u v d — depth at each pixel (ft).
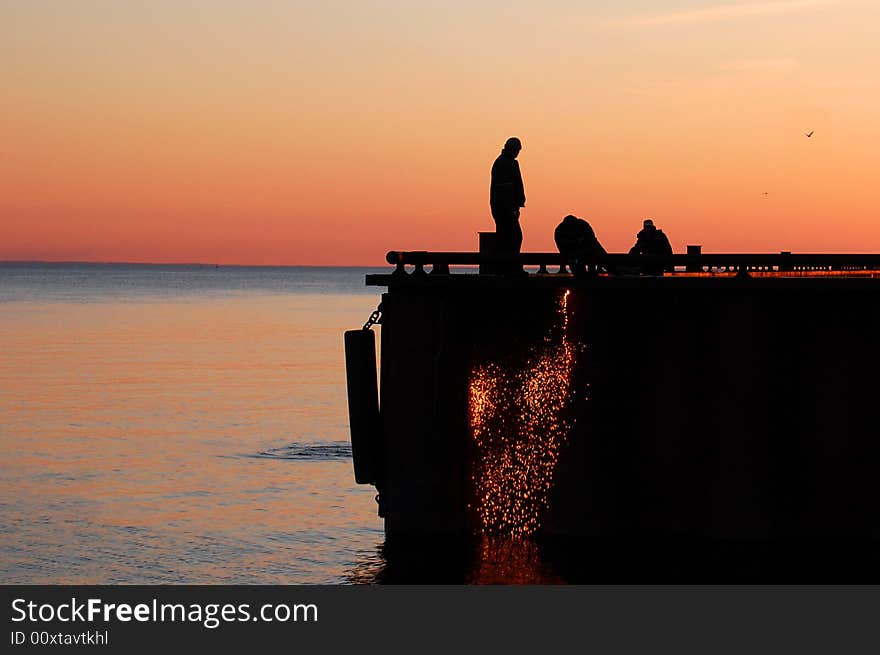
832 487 84.17
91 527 102.78
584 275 86.43
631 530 85.56
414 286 87.92
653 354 85.10
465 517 88.53
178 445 146.00
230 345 325.21
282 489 117.60
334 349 312.91
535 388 86.99
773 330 84.12
